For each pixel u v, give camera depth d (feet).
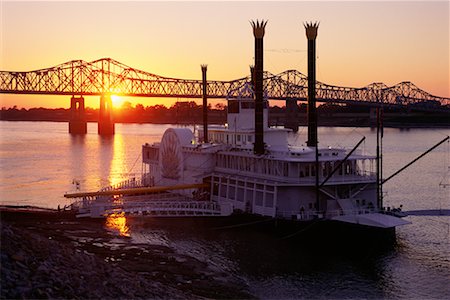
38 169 614.34
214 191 323.16
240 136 334.24
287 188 274.77
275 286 208.13
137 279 176.35
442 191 444.96
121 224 294.46
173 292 177.06
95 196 336.29
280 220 268.62
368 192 283.18
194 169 334.65
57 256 163.53
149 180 386.52
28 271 145.18
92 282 155.22
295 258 241.14
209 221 292.40
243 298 191.01
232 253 246.68
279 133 330.75
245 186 294.25
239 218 284.61
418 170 594.24
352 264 234.79
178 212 303.48
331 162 283.18
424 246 260.83
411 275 222.69
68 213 304.09
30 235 174.91
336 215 263.70
